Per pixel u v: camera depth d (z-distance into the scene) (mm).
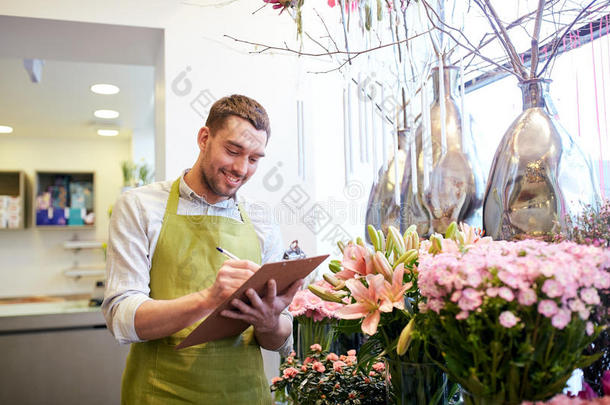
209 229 1423
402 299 1006
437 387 1037
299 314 1557
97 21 2236
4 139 5277
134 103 4113
